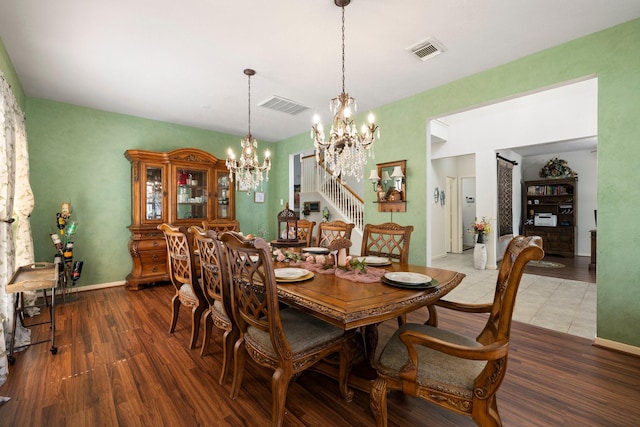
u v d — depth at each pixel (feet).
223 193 15.90
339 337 5.34
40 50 8.34
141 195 13.08
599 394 5.63
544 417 4.99
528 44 8.35
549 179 23.70
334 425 4.92
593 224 22.63
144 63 9.14
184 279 7.87
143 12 6.77
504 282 4.66
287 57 8.88
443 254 23.49
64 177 12.48
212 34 7.68
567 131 15.78
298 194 24.41
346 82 10.62
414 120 11.87
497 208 18.80
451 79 10.48
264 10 6.76
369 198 13.61
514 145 17.56
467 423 4.93
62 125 12.42
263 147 19.35
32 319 9.59
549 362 6.84
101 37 7.75
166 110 13.46
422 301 4.83
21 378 6.22
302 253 8.40
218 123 15.46
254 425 4.89
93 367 6.68
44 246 12.06
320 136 8.51
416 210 11.92
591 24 7.47
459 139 19.84
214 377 6.32
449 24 7.38
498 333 3.62
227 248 5.34
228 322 6.23
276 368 4.78
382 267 6.95
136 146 14.29
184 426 4.86
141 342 7.96
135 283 12.85
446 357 4.33
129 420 4.99
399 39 8.00
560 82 8.40
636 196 7.27
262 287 5.10
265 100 12.23
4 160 7.19
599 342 7.72
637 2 6.64
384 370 4.29
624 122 7.44
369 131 8.13
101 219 13.37
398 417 5.09
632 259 7.32
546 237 23.67
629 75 7.36
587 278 15.39
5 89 7.47
